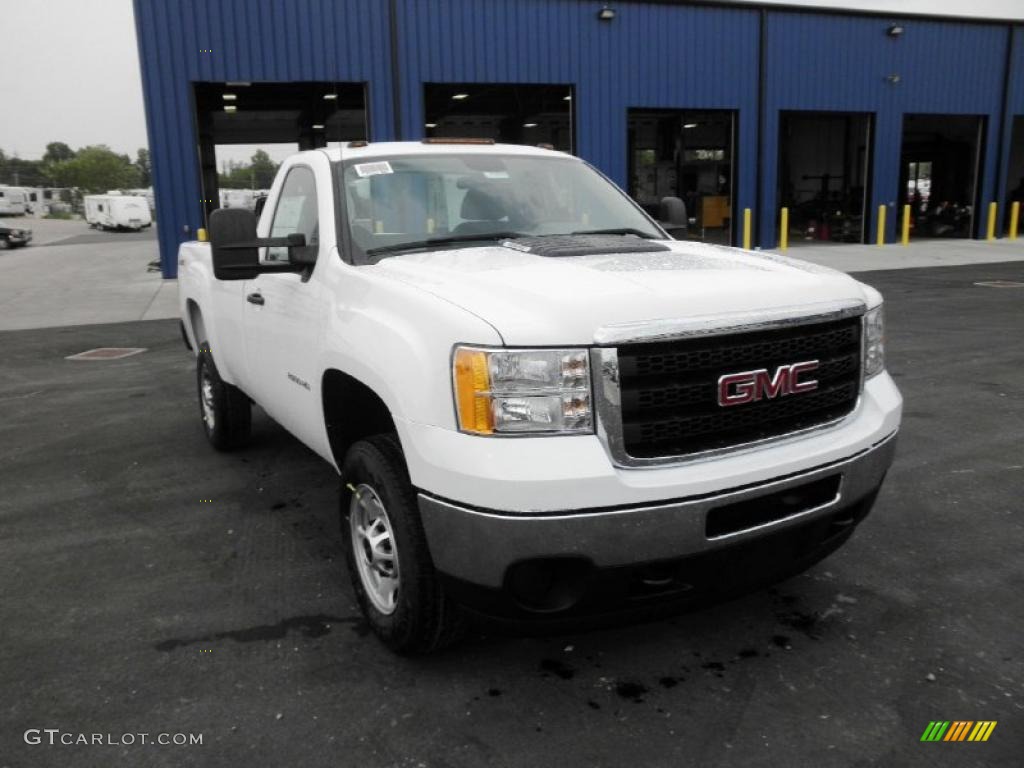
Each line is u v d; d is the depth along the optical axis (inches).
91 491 201.6
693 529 102.1
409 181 153.9
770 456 108.4
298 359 149.6
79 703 113.7
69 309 567.8
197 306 232.7
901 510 176.1
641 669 119.7
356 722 108.4
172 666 122.6
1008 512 174.1
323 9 686.5
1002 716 106.5
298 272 147.4
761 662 120.6
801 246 945.5
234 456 228.2
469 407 101.3
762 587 114.4
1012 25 965.2
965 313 447.8
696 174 1101.7
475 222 152.6
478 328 101.7
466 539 101.7
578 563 101.0
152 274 808.9
